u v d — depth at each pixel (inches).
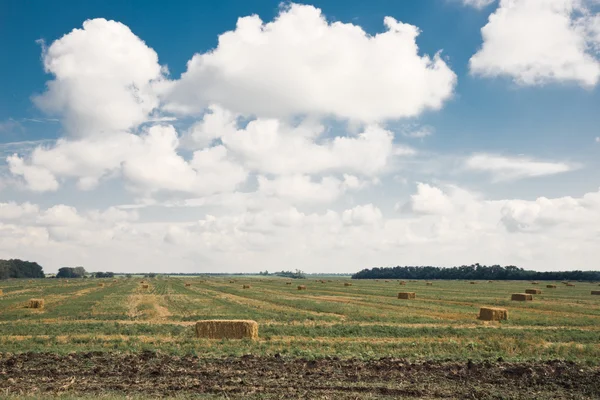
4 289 4178.2
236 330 1247.5
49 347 1059.3
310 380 760.3
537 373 819.4
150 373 794.8
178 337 1248.8
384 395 679.7
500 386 740.0
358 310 2069.4
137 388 703.1
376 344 1125.1
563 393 707.4
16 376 775.1
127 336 1273.4
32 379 756.0
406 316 1818.4
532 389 727.7
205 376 781.3
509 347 1079.6
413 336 1296.8
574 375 805.9
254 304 2453.2
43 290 3959.2
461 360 929.5
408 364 877.8
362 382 751.1
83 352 971.9
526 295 2834.6
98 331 1355.8
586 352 1040.8
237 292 3649.1
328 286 4936.0
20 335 1299.2
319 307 2194.9
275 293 3521.2
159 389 698.2
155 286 4724.4
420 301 2716.5
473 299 2886.3
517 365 880.3
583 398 683.4
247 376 783.7
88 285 5034.5
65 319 1721.2
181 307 2252.7
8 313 1923.0
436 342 1169.4
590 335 1321.4
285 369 836.0
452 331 1366.9
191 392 681.6
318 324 1552.7
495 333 1343.5
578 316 1895.9
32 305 2206.0
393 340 1221.7
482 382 762.2
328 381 754.2
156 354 949.2
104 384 722.8
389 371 826.8
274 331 1354.6
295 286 4913.9
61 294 3344.0
